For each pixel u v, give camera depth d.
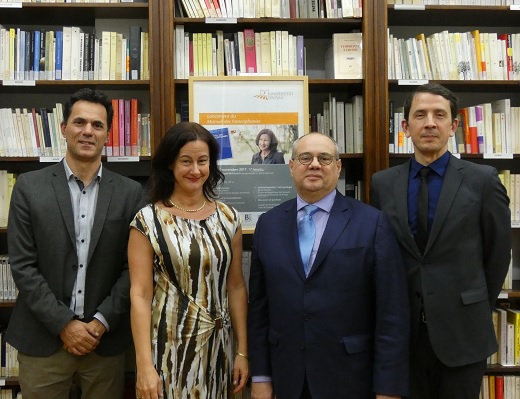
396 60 2.55
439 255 1.74
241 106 2.39
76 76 2.50
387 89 2.45
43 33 2.49
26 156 2.49
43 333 1.87
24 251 1.86
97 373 1.92
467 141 2.60
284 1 2.54
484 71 2.60
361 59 2.54
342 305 1.62
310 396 1.64
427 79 2.55
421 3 2.56
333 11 2.53
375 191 1.95
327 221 1.71
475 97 2.91
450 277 1.74
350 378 1.61
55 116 2.51
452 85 2.63
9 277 2.52
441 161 1.83
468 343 1.73
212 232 1.72
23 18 2.69
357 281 1.63
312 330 1.62
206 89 2.38
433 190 1.81
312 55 2.88
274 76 2.40
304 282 1.65
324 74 2.87
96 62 2.50
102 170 2.02
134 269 1.67
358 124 2.58
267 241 1.76
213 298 1.69
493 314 2.58
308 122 2.41
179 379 1.62
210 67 2.53
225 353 1.73
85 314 1.88
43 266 1.88
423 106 1.78
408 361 1.64
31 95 2.81
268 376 1.75
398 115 2.56
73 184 1.97
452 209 1.75
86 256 1.91
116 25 2.72
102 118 1.93
